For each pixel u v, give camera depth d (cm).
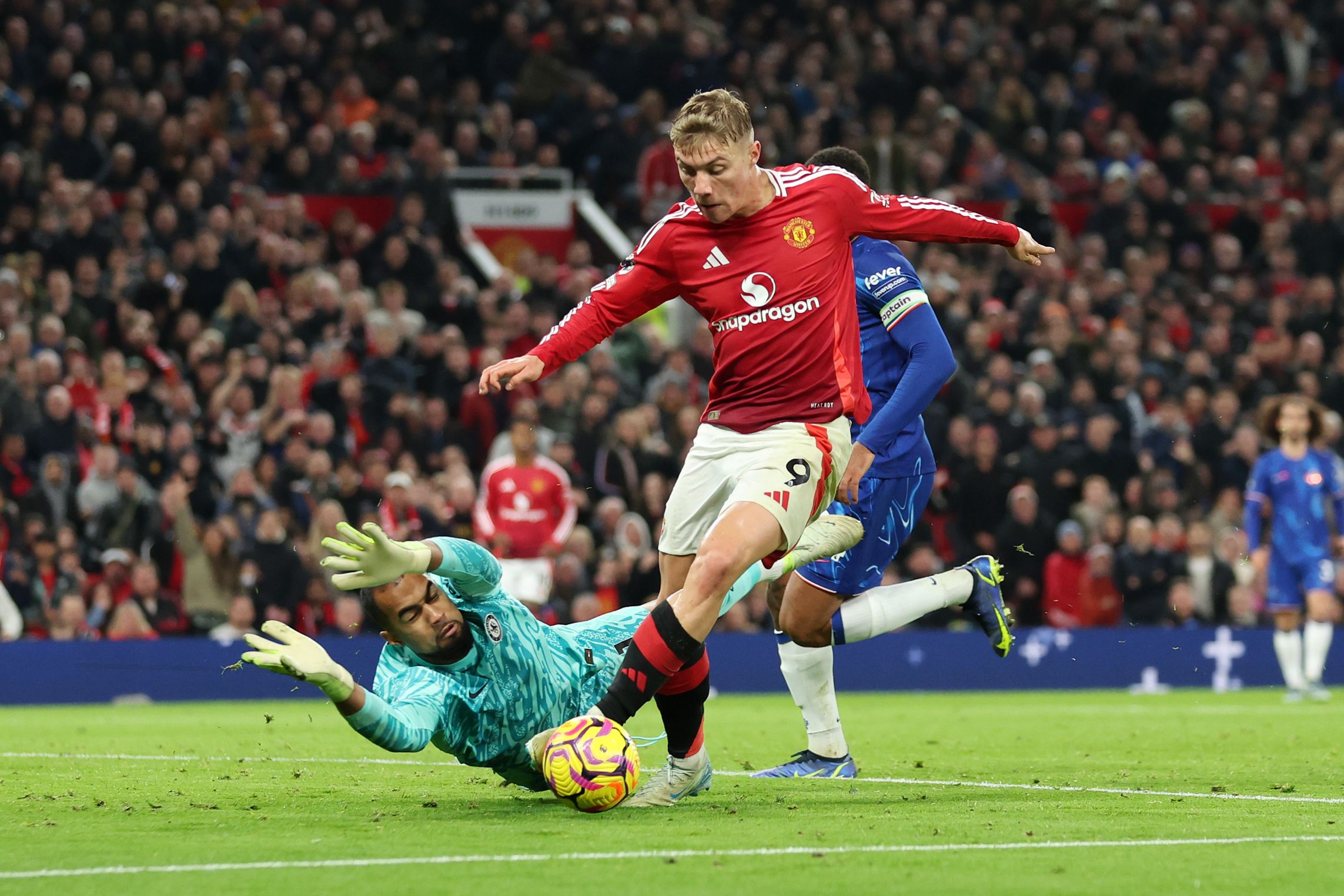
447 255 6266
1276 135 7838
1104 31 7838
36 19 6175
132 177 5934
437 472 5178
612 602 4800
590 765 1606
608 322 1762
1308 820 1627
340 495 4766
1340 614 5469
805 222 1714
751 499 1647
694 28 7294
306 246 5819
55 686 4450
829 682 2209
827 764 2203
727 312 1716
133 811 1698
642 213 6644
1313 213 7156
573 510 4744
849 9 7650
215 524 4675
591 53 7194
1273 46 8075
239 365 5109
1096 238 6812
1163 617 5244
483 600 1652
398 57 6788
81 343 5169
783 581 2206
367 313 5503
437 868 1277
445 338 5472
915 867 1292
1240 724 3438
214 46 6444
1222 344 6400
